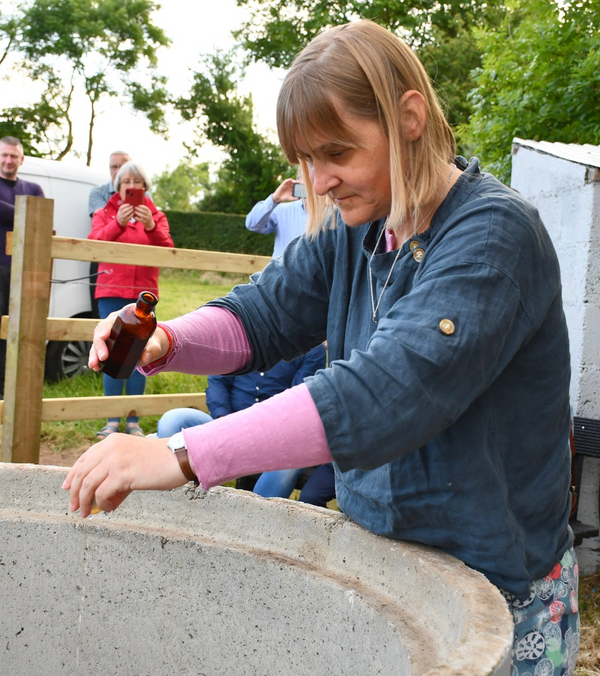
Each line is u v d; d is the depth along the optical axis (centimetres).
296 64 112
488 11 2112
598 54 563
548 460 124
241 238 2400
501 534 116
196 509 153
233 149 3206
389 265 123
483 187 117
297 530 143
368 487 127
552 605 125
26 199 359
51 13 3067
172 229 2439
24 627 159
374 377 98
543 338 117
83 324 388
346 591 127
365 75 106
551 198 358
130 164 488
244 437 98
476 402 116
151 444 103
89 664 157
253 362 148
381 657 118
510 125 616
